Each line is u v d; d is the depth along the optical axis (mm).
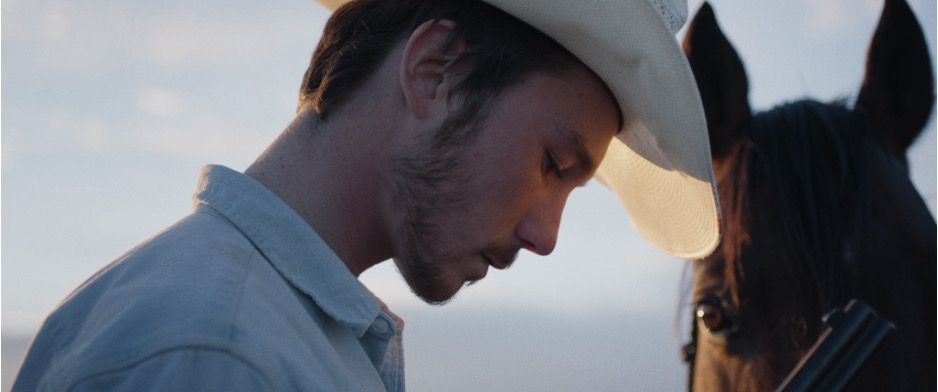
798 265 1656
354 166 1066
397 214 1058
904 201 1711
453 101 1060
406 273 1089
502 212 1070
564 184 1138
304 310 900
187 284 798
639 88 1132
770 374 1639
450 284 1090
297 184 1055
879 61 1880
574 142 1104
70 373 745
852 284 1623
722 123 1843
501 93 1067
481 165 1055
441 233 1059
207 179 987
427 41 1074
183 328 749
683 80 1115
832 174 1710
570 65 1105
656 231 1579
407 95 1055
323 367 860
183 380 722
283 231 946
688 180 1324
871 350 1402
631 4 1061
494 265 1112
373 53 1097
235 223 932
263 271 891
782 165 1739
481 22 1088
